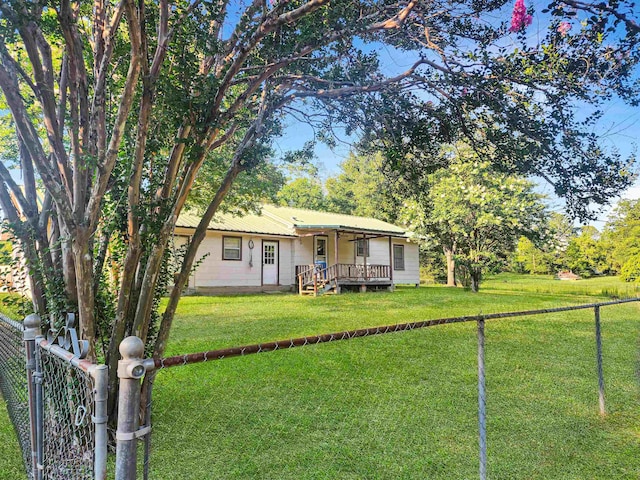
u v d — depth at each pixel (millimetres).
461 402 3988
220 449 3008
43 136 4172
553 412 3830
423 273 28234
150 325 3545
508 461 2930
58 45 3367
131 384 1225
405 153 3402
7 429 3248
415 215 15922
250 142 3344
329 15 2738
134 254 2891
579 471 2838
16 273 3510
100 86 2666
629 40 2453
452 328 7762
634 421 3664
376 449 3049
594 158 2826
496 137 3133
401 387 4367
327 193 33531
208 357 1444
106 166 2486
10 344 2924
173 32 2648
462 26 2924
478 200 14516
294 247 17172
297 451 2994
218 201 3395
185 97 2697
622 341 6848
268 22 2510
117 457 1206
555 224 17000
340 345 6172
